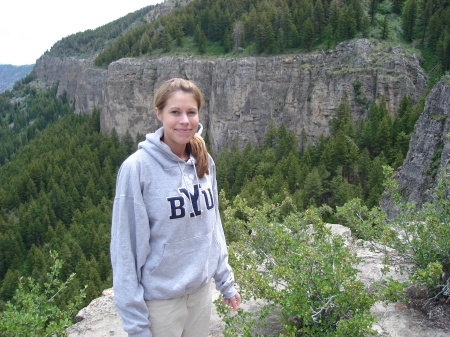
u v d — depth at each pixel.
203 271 4.36
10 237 55.97
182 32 101.62
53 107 165.62
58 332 6.24
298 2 91.94
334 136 66.44
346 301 5.62
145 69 99.19
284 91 80.62
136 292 4.03
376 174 45.94
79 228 55.78
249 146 72.69
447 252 6.80
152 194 4.05
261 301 7.77
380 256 8.84
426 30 73.31
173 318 4.30
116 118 105.75
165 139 4.32
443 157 26.78
